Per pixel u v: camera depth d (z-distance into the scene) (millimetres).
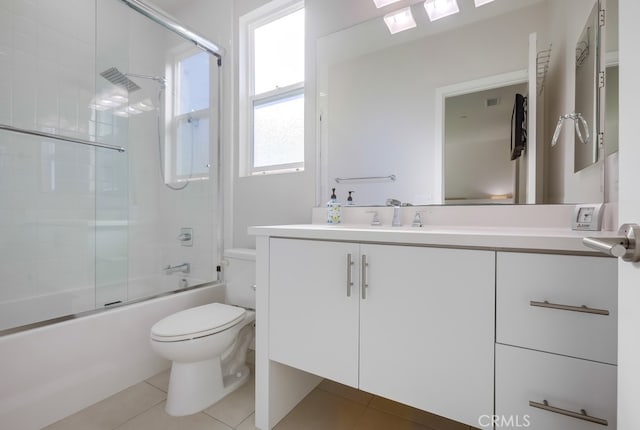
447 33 1443
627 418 455
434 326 880
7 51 1659
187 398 1298
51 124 1811
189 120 2236
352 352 1015
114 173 2061
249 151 2123
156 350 1258
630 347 447
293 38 1991
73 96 1900
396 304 938
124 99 2121
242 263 1827
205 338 1267
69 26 1891
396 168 1553
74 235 1872
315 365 1091
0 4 1642
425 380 891
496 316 804
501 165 1319
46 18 1800
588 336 709
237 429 1212
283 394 1280
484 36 1365
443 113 1443
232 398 1409
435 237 865
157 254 2277
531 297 766
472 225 1347
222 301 1998
